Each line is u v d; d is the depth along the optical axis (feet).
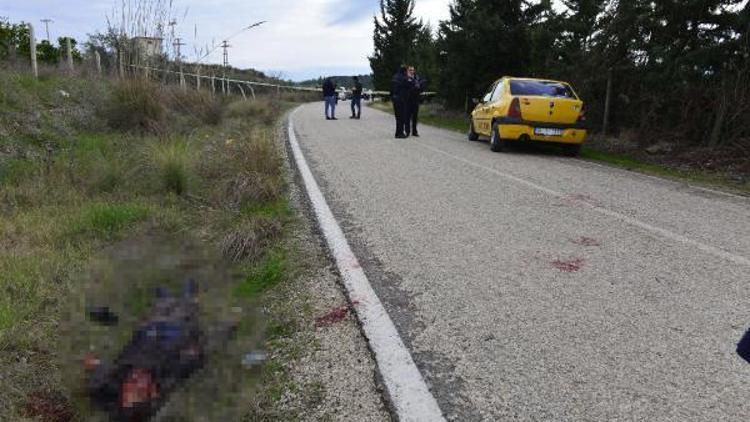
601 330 11.34
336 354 10.53
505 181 27.22
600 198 23.79
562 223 19.44
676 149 38.81
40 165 23.76
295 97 140.56
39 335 11.22
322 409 8.93
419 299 12.84
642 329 11.40
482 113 44.21
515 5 64.08
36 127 28.32
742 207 22.75
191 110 45.27
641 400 9.00
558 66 53.67
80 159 24.90
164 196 22.18
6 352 10.68
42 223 18.12
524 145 44.45
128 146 29.43
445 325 11.55
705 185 27.99
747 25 34.83
